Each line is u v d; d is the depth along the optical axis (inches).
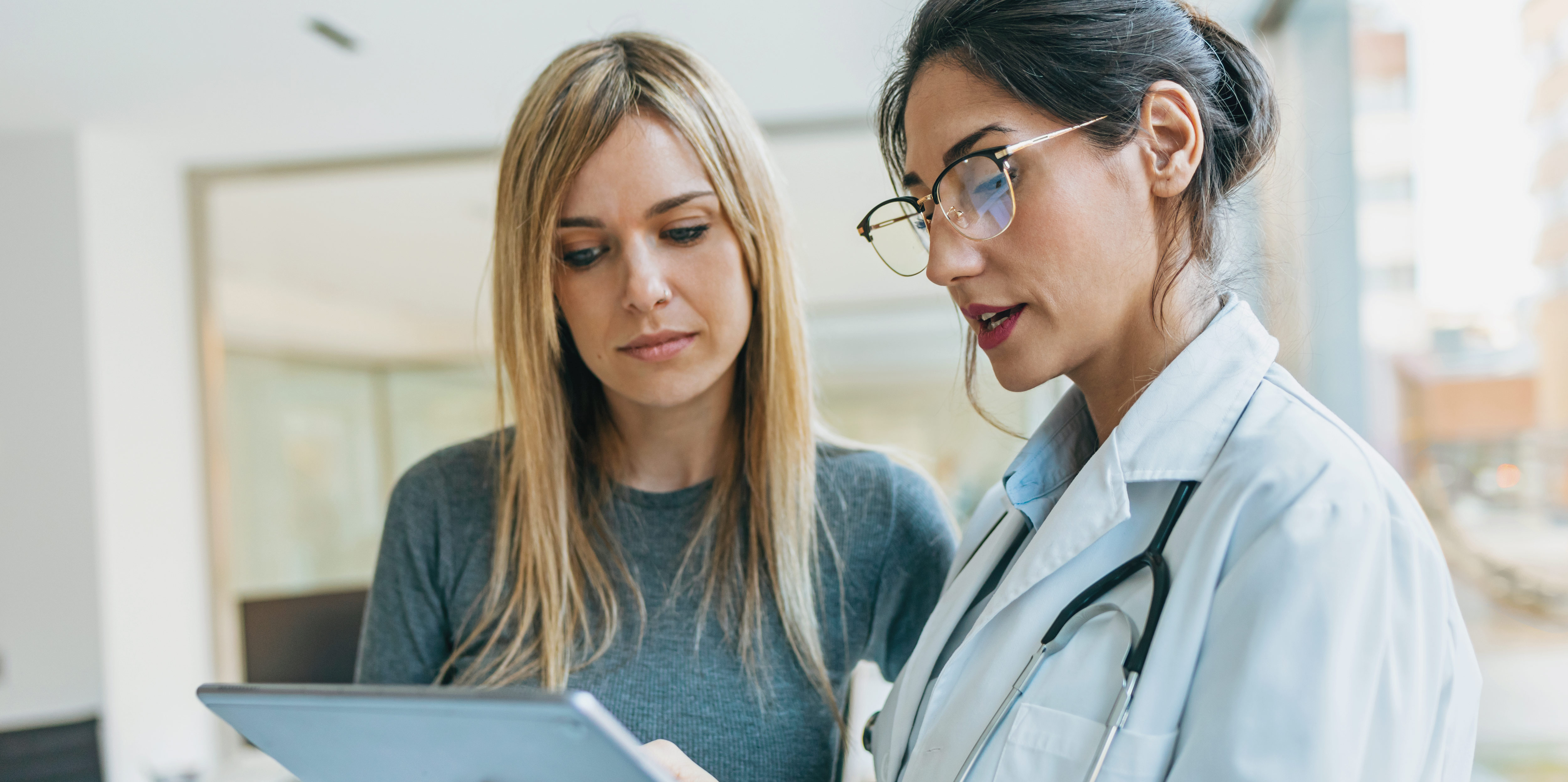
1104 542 27.2
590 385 42.5
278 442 256.2
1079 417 33.8
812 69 124.6
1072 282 26.4
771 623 39.1
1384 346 82.7
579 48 38.7
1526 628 65.4
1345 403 86.2
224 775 129.3
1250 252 29.9
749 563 39.9
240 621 105.2
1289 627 20.9
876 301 277.1
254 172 151.6
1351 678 20.5
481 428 291.6
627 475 42.1
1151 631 23.6
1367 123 84.7
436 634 40.9
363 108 131.4
